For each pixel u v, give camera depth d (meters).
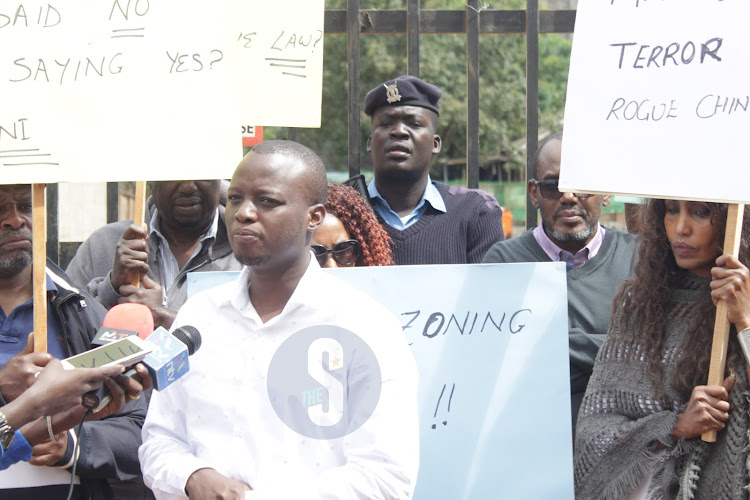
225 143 2.81
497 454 3.02
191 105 2.81
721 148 2.88
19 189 2.98
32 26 2.79
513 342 3.08
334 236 3.58
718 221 2.97
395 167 4.18
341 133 14.73
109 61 2.80
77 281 3.77
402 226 4.19
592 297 3.62
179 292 3.60
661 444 3.00
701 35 2.96
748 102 2.89
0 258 2.96
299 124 3.36
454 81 14.89
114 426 2.98
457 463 3.00
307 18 3.39
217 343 2.48
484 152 15.95
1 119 2.72
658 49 2.99
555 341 3.09
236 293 2.51
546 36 16.38
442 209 4.21
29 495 2.82
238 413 2.39
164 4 2.84
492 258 3.87
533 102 4.45
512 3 14.85
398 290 3.06
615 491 2.98
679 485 2.93
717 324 2.86
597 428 3.06
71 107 2.76
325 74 14.34
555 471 3.02
